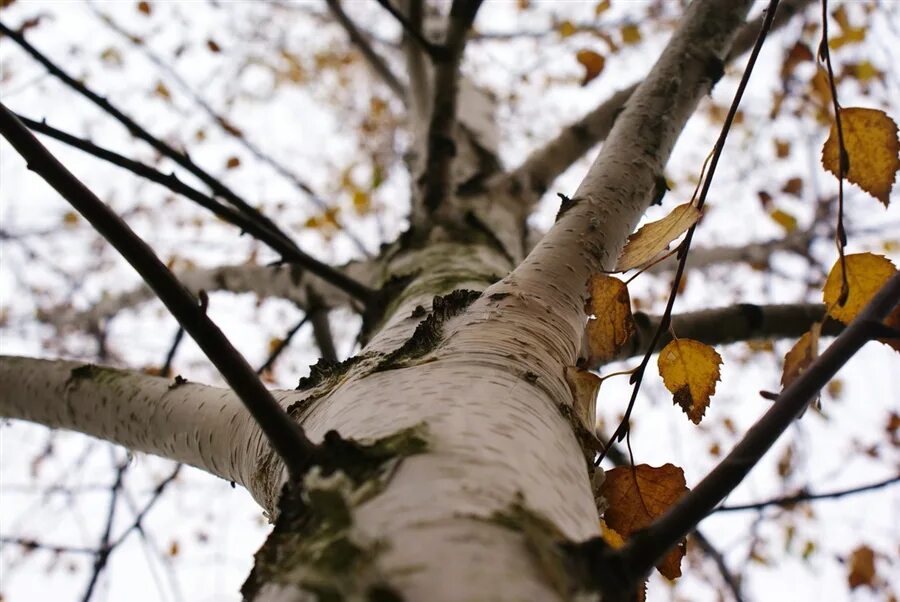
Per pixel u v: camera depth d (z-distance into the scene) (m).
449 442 0.63
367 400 0.80
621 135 1.13
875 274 0.79
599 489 0.91
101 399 1.40
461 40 2.25
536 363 0.85
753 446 0.60
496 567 0.47
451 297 1.04
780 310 1.80
